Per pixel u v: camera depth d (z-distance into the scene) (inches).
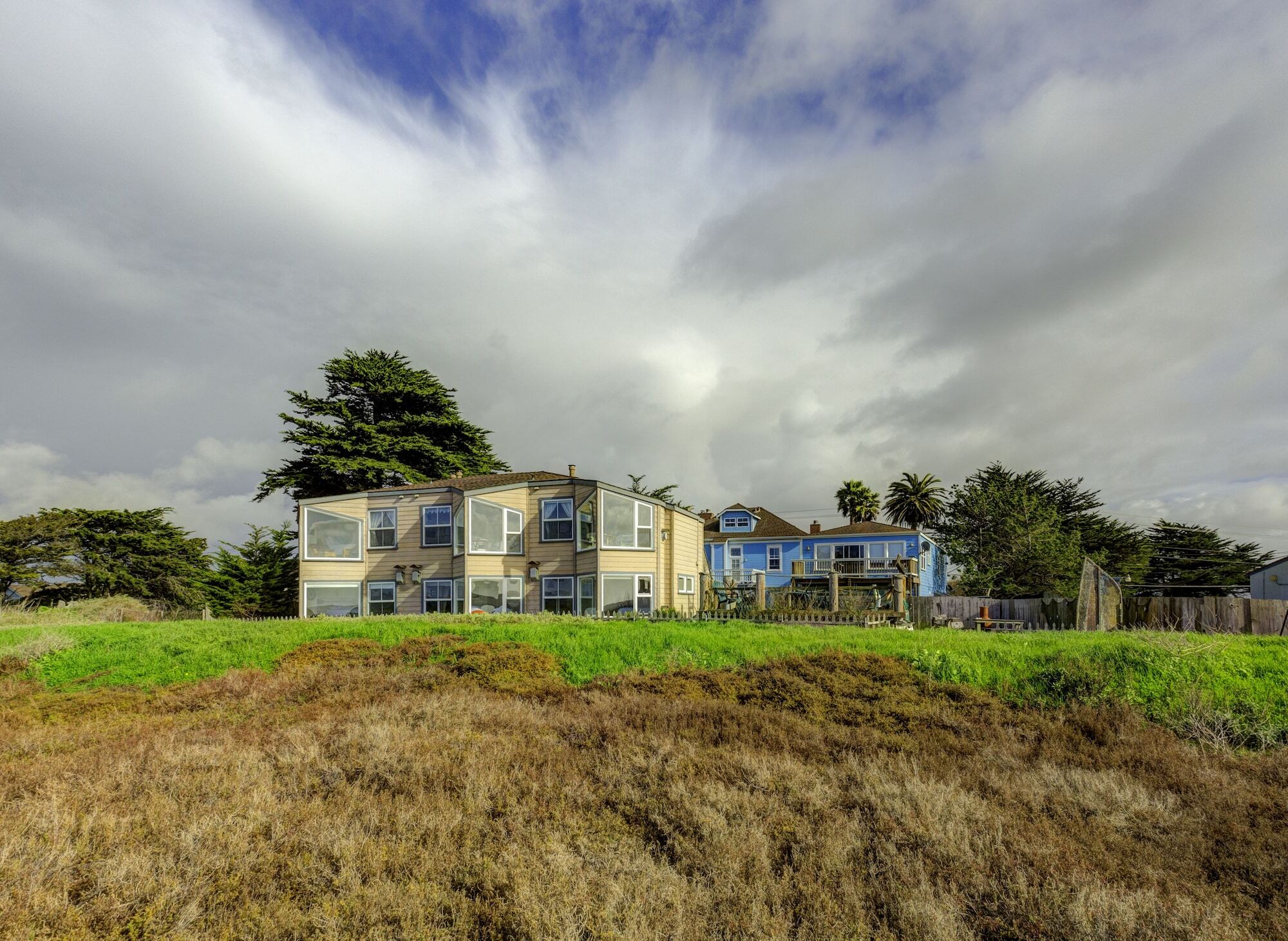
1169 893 193.2
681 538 1280.8
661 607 1170.0
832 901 182.2
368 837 221.6
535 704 448.8
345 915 176.7
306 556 1144.2
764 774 282.5
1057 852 212.2
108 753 342.6
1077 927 169.0
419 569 1167.0
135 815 242.4
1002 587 1813.5
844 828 231.5
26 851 205.0
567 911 171.3
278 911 177.8
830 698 448.5
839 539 1952.5
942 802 245.6
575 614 1055.6
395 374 2114.9
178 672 637.3
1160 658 465.7
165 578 1772.9
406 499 1195.3
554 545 1165.7
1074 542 1806.1
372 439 1911.9
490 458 2308.1
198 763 309.3
